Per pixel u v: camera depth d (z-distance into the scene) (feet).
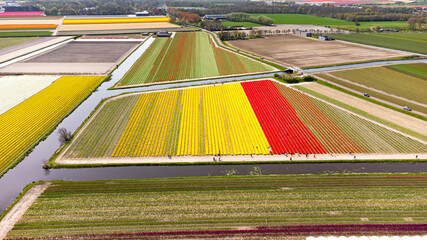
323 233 102.73
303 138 163.12
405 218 108.37
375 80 251.39
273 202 116.98
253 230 104.32
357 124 177.27
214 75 273.13
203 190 123.65
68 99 215.92
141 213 111.75
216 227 105.70
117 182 128.06
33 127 174.70
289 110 196.85
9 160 143.43
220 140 161.27
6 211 111.65
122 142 158.30
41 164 141.90
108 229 104.78
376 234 101.96
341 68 290.56
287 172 136.15
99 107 201.05
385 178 129.39
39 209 112.78
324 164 141.38
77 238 101.19
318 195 120.06
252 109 198.80
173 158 144.97
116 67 297.74
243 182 128.26
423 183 125.70
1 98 214.69
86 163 140.15
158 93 225.97
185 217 110.11
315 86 239.50
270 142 159.22
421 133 165.37
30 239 100.48
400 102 205.87
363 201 116.67
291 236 102.01
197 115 190.39
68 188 124.16
